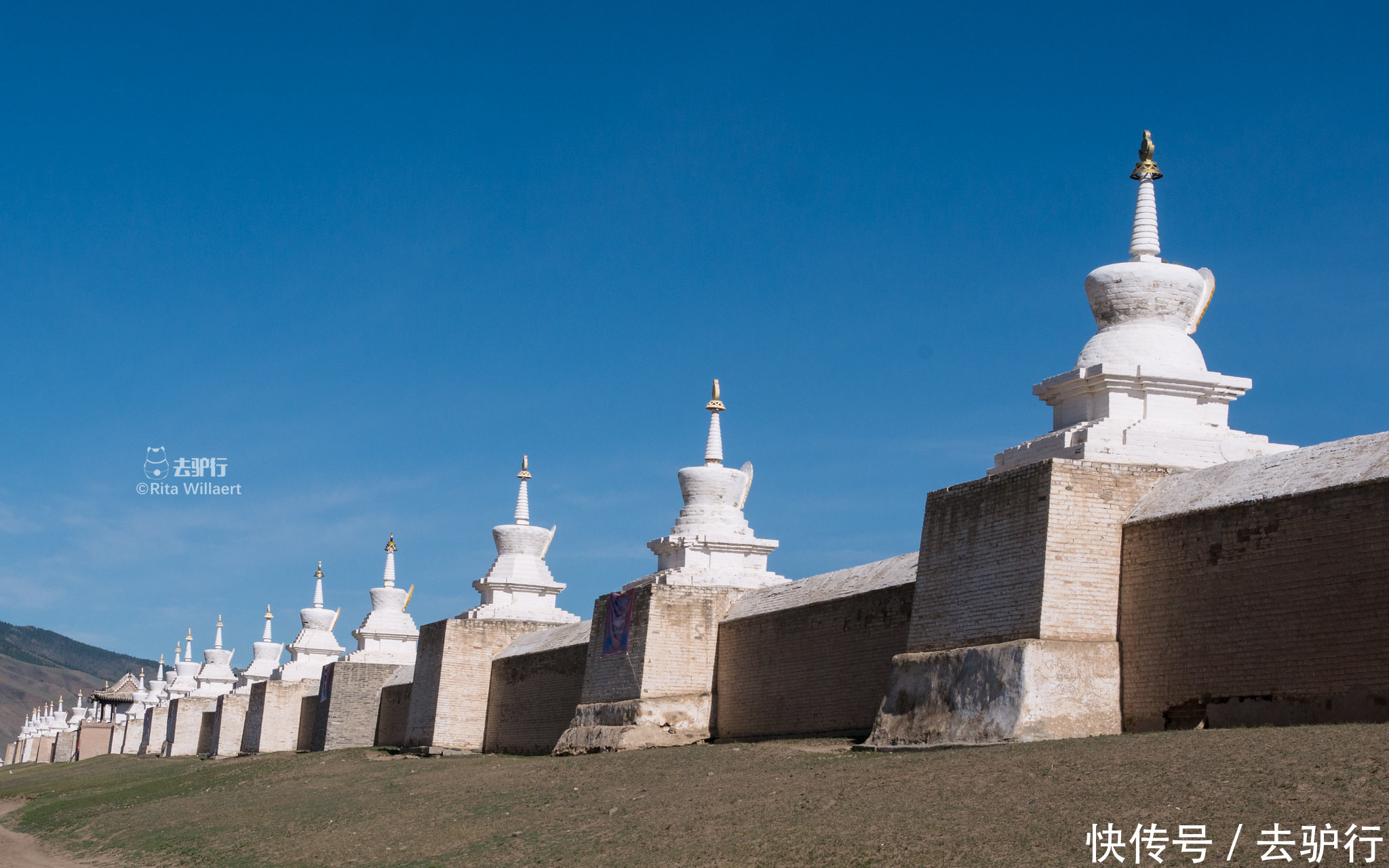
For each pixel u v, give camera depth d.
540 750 63.72
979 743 34.34
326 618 105.06
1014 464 40.38
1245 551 31.61
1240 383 39.16
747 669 51.28
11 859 51.00
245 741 102.50
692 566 56.22
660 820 32.75
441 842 37.09
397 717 81.56
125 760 122.00
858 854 26.12
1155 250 40.66
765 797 32.56
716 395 59.72
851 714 44.41
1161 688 33.22
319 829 43.69
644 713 51.94
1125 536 35.12
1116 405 38.59
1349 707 28.67
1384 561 28.39
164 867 44.31
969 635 36.84
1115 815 24.48
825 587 48.00
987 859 24.09
